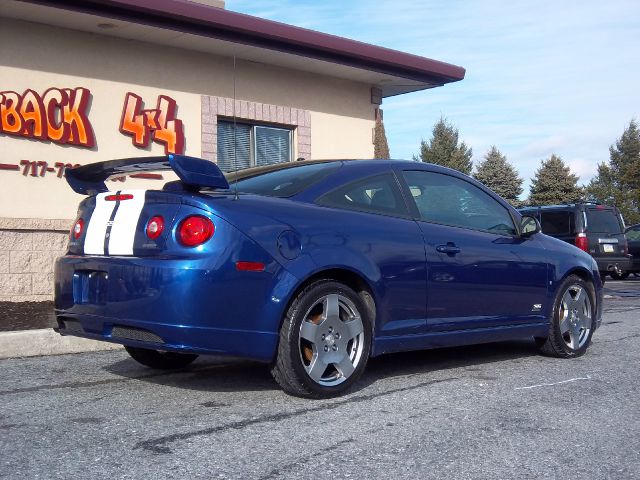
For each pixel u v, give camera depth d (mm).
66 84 9039
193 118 10227
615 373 5605
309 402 4508
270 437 3779
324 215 4664
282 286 4281
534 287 5910
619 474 3391
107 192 4766
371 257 4758
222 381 5094
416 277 5012
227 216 4188
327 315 4516
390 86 12719
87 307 4438
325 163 5246
